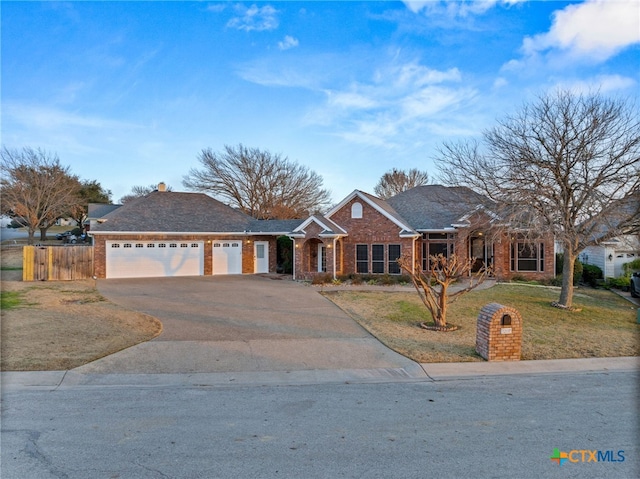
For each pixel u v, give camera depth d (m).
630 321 12.78
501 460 4.53
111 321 11.44
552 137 13.14
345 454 4.62
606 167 12.44
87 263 21.72
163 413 5.77
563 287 14.58
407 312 13.41
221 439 4.97
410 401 6.33
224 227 25.12
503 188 13.44
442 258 12.37
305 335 10.38
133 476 4.13
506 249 22.22
